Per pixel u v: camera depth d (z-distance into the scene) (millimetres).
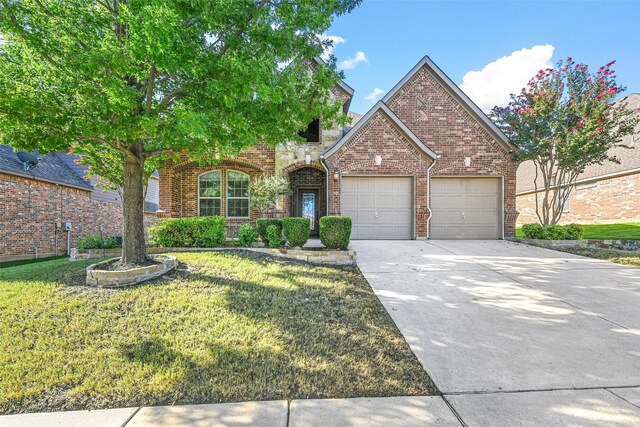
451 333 4141
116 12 5289
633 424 2475
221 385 2996
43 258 11688
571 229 10969
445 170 12789
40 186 11891
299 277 6305
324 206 14328
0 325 3922
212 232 8656
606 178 16688
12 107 4363
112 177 7906
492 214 12953
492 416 2572
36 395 2855
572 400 2785
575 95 10711
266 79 4531
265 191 11430
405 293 5676
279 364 3369
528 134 11758
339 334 4078
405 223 12609
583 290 5898
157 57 3883
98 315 4250
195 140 5066
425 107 13055
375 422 2502
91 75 4285
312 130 14078
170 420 2537
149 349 3566
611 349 3719
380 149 12375
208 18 4324
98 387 2943
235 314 4465
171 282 5523
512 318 4617
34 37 4227
